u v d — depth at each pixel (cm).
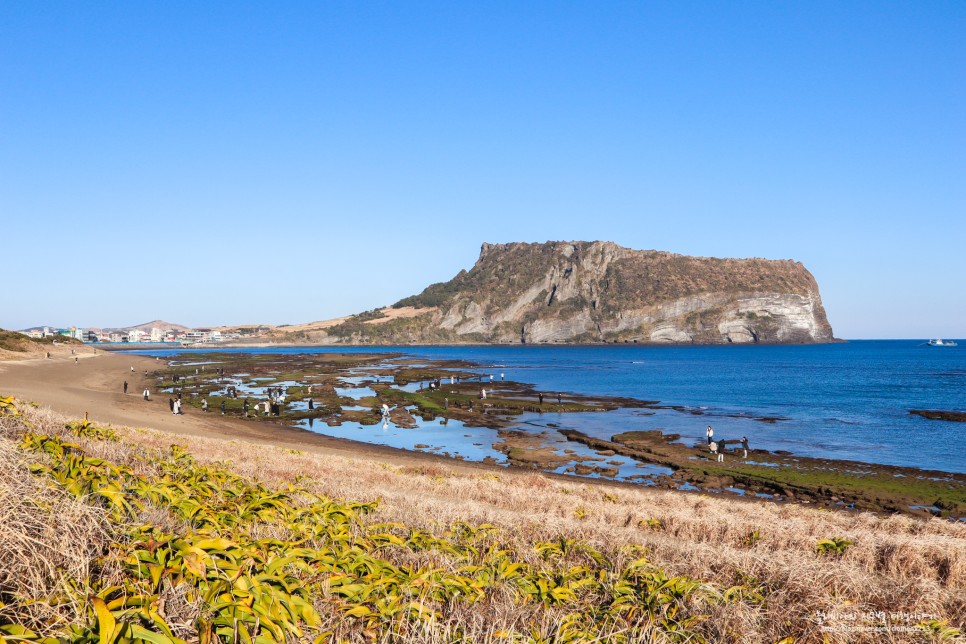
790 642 454
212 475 716
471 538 693
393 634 347
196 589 316
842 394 7238
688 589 512
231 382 7988
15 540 295
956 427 4638
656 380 9425
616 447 3712
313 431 4212
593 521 1154
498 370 11906
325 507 629
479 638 369
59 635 251
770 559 704
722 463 3266
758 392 7481
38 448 548
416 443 3897
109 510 396
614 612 449
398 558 533
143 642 251
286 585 342
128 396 5272
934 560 876
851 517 1755
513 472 2967
